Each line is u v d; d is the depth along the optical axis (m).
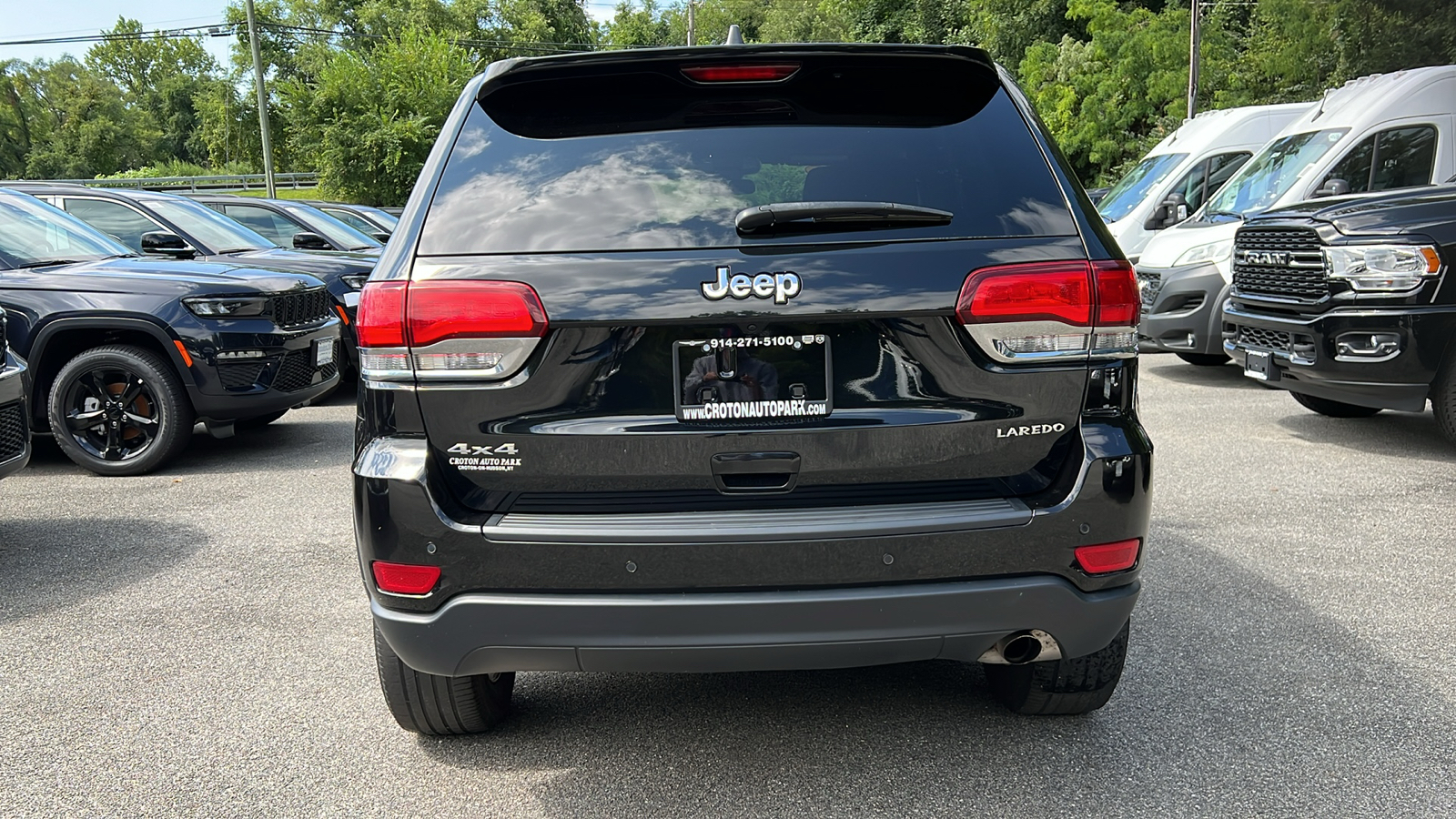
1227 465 6.43
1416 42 27.62
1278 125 12.06
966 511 2.45
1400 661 3.58
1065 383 2.51
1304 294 6.77
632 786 2.84
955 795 2.76
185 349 6.59
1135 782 2.82
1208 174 11.98
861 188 2.55
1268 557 4.70
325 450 7.52
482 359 2.44
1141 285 10.21
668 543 2.40
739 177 2.56
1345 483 5.95
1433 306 6.19
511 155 2.63
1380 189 9.22
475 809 2.74
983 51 2.70
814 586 2.43
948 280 2.45
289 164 74.19
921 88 2.75
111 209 9.45
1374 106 9.31
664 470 2.46
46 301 6.64
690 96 2.70
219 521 5.60
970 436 2.49
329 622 4.11
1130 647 3.73
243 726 3.24
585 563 2.42
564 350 2.44
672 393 2.45
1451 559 4.63
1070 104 35.94
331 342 7.58
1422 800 2.70
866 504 2.49
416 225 2.55
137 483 6.50
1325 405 7.89
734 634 2.43
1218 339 9.66
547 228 2.49
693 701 3.38
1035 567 2.49
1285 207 7.41
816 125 2.65
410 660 2.57
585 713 3.30
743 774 2.89
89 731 3.21
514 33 74.25
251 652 3.81
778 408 2.46
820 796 2.77
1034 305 2.46
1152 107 35.31
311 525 5.48
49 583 4.60
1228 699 3.31
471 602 2.45
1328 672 3.50
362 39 73.56
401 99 44.75
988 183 2.57
